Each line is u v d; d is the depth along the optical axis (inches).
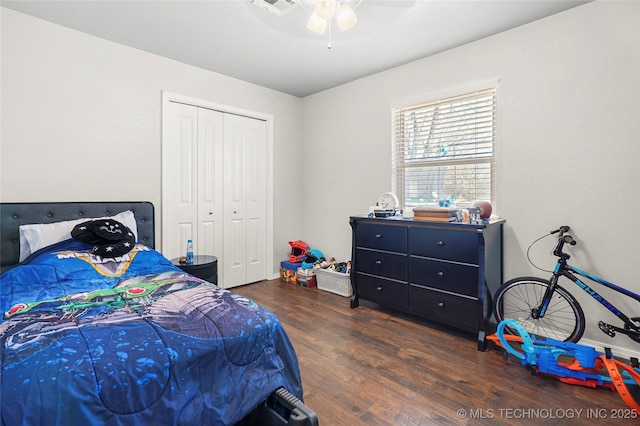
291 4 88.0
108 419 37.7
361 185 145.6
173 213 127.3
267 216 160.2
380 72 136.4
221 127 141.6
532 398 68.7
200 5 88.8
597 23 86.8
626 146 83.8
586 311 90.4
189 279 77.0
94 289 68.9
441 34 104.5
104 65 108.5
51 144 98.9
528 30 98.2
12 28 91.7
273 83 150.6
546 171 96.3
